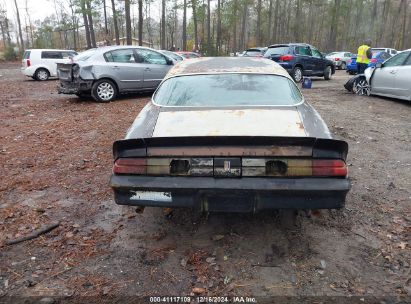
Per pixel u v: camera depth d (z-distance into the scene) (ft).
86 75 32.63
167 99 11.94
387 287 8.70
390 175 15.26
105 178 15.26
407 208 12.43
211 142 8.96
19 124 25.58
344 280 8.95
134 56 35.22
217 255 9.98
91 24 118.11
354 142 19.85
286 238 10.71
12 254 10.11
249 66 13.66
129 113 28.68
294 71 50.57
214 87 12.21
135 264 9.64
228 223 11.54
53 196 13.64
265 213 12.03
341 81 54.03
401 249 10.14
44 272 9.36
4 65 114.62
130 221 11.79
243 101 11.50
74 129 23.68
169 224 11.56
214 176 9.09
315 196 8.96
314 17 185.06
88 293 8.61
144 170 9.27
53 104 33.91
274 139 8.75
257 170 9.00
